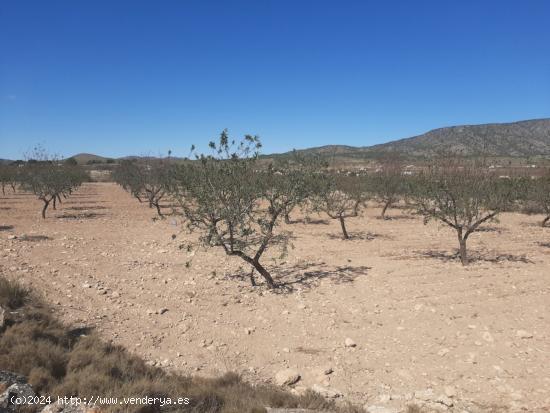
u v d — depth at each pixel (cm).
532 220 2375
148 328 820
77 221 2197
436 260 1349
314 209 1417
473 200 1268
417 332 813
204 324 851
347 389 631
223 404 554
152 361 693
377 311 917
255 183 1038
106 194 4347
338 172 1928
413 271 1209
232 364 706
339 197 1759
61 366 600
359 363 709
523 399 585
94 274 1122
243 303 968
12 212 2527
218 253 1439
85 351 646
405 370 679
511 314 888
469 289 1046
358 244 1628
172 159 2555
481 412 557
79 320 814
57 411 481
